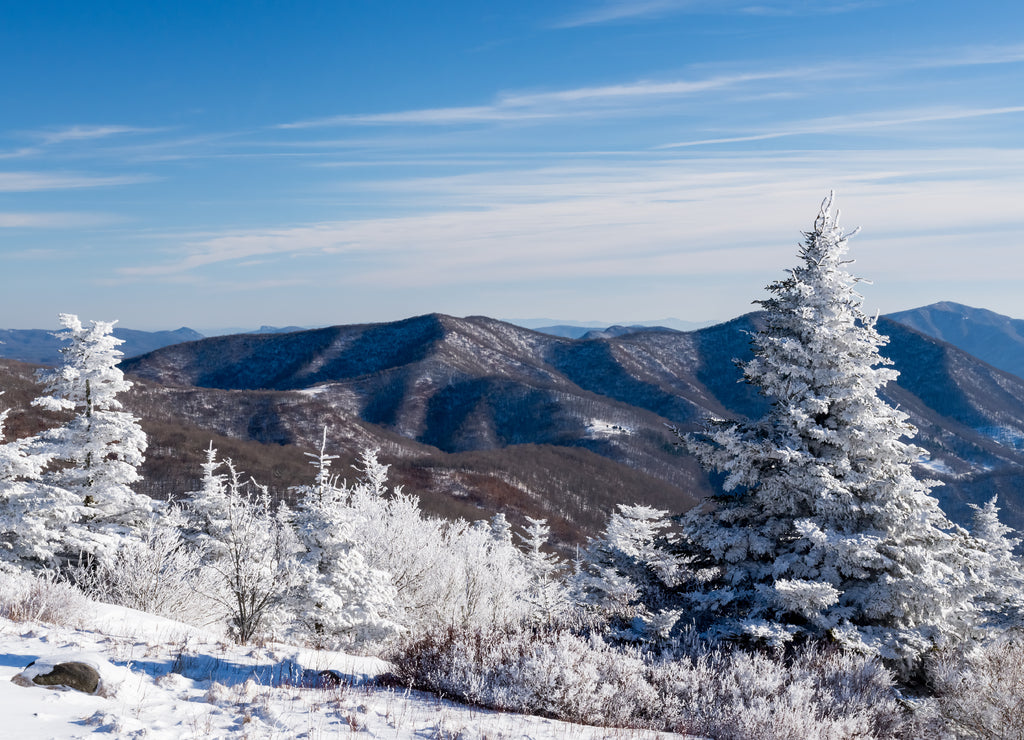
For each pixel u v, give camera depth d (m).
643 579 15.65
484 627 10.66
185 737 5.16
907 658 13.00
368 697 7.52
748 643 12.79
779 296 15.53
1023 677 10.86
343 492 18.33
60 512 18.19
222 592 16.14
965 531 14.38
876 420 14.30
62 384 20.22
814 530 13.59
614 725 8.07
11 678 5.99
